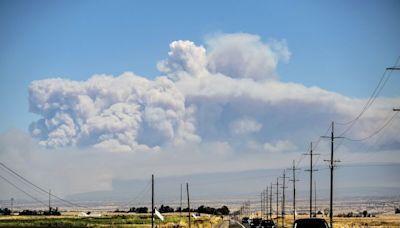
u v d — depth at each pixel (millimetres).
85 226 115438
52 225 115000
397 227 122562
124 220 150625
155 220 153000
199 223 145500
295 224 54969
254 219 111000
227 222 186875
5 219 151500
